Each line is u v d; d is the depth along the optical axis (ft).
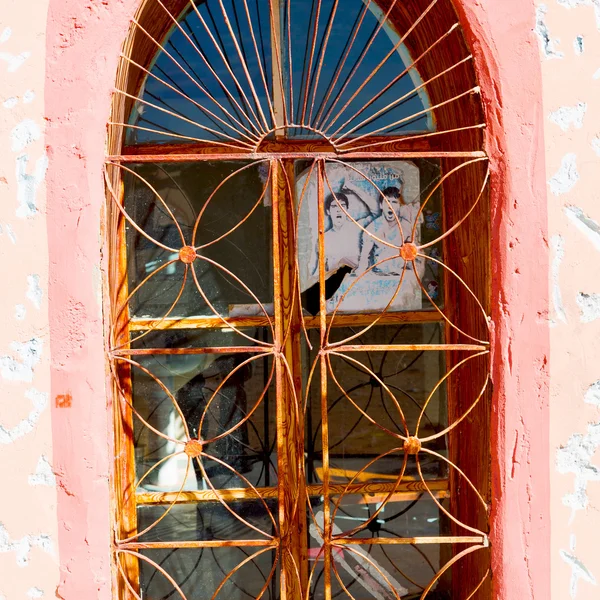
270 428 7.89
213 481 7.89
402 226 8.02
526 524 6.75
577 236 6.77
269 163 7.46
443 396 8.06
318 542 7.94
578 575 6.78
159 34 7.72
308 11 7.91
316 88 7.32
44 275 6.59
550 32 6.74
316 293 7.92
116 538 6.83
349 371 7.95
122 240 7.72
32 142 6.57
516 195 6.73
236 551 7.91
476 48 6.72
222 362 7.91
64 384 6.58
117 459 7.42
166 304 7.88
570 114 6.77
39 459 6.59
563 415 6.77
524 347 6.76
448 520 8.03
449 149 7.84
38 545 6.60
